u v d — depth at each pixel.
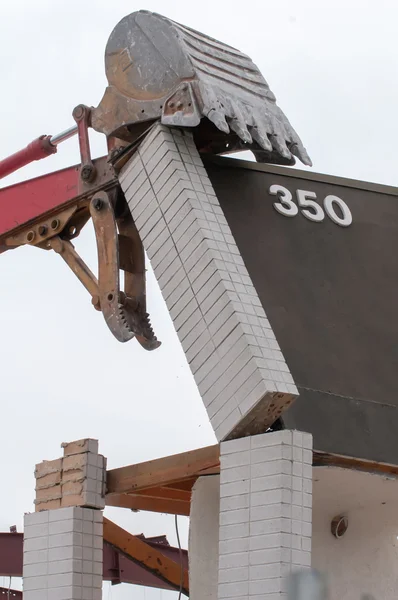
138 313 19.22
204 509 17.81
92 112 18.86
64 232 20.30
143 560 21.25
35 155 20.69
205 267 16.38
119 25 18.53
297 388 16.12
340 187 19.19
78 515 17.64
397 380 17.16
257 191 18.22
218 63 18.33
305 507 14.88
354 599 18.77
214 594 17.52
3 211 20.91
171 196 17.17
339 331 17.22
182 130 17.81
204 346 16.08
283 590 14.37
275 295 17.03
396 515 18.95
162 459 17.44
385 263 18.58
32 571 17.91
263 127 17.91
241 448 15.34
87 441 17.95
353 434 16.12
